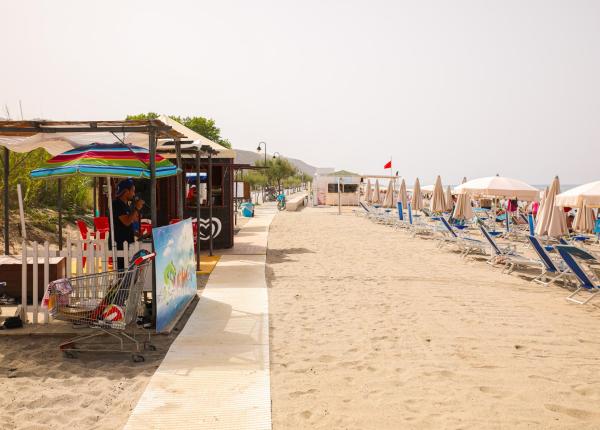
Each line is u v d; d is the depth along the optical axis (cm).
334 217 2767
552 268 941
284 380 452
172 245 623
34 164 1452
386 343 566
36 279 597
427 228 1809
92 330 570
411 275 1007
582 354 535
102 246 623
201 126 4822
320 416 381
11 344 541
